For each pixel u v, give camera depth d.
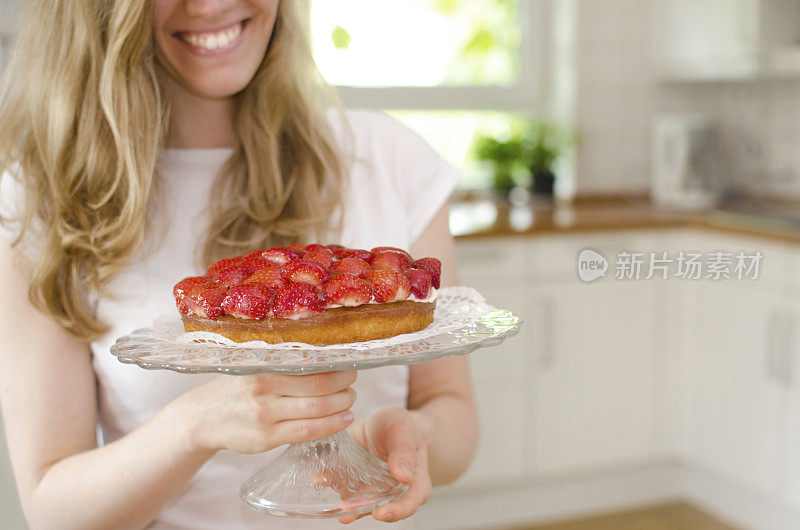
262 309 0.76
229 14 0.92
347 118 1.18
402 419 0.90
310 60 1.12
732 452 2.79
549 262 2.79
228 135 1.10
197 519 1.05
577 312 2.84
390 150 1.20
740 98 3.45
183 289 0.81
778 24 2.98
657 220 2.88
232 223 1.07
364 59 3.30
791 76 3.04
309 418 0.75
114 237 0.99
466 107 3.44
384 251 0.90
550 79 3.54
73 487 0.88
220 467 1.04
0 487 1.76
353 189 1.17
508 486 2.87
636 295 2.90
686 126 3.14
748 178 3.43
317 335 0.77
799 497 2.54
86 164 0.98
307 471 0.85
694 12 3.24
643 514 2.97
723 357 2.79
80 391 1.00
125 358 0.70
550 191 3.40
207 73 0.95
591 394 2.89
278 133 1.12
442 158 1.22
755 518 2.76
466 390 1.12
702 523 2.88
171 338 0.79
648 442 2.99
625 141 3.51
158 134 1.00
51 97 0.97
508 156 3.34
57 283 0.98
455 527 2.83
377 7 3.28
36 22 0.98
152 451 0.83
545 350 2.82
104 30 0.96
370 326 0.78
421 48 3.37
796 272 2.48
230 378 0.78
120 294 1.03
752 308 2.65
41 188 0.98
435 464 1.01
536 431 2.85
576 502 2.96
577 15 3.36
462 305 0.93
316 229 1.11
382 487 0.83
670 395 2.99
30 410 0.96
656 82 3.51
